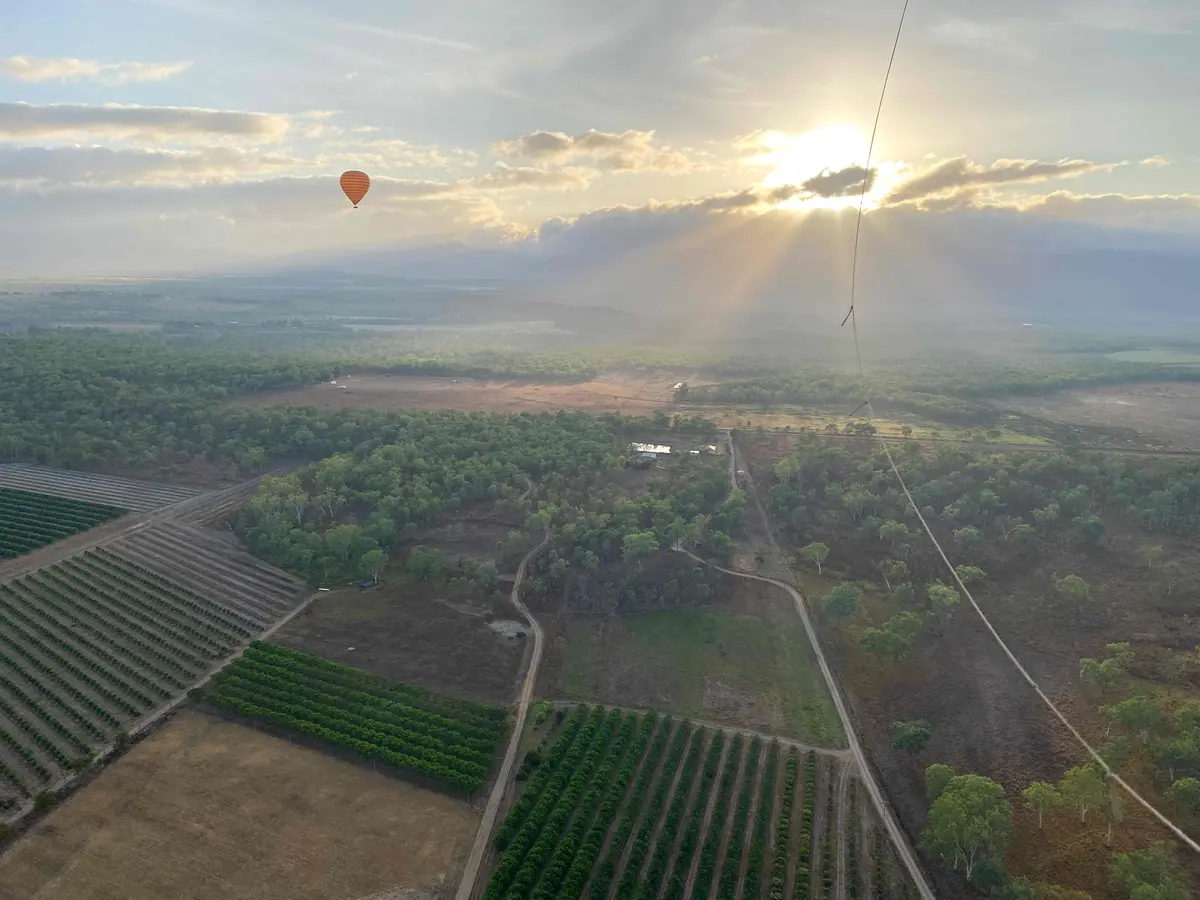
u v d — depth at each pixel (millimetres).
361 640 128375
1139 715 98750
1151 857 79062
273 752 99625
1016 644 127438
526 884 79250
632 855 84250
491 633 131750
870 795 96562
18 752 98062
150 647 123000
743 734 107375
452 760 97688
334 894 77750
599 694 115750
